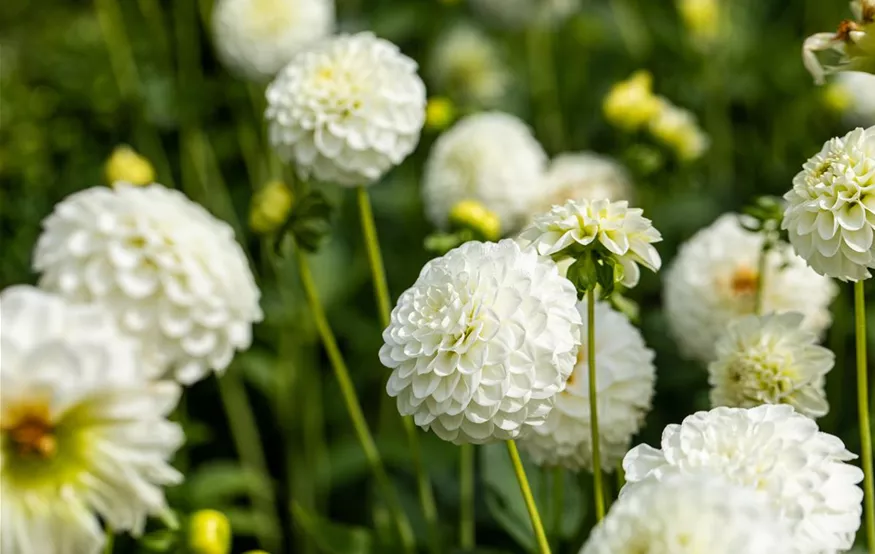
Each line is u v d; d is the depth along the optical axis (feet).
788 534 2.12
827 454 2.28
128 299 2.52
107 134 4.33
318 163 2.84
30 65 4.82
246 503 3.80
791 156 3.91
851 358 3.44
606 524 2.09
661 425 3.30
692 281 3.13
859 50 2.56
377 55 2.88
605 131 4.33
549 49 4.52
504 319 2.33
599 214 2.43
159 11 4.29
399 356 2.36
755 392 2.61
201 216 2.64
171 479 2.22
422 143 3.95
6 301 2.23
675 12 4.57
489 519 3.30
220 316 2.56
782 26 4.82
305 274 2.88
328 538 2.99
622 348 2.69
